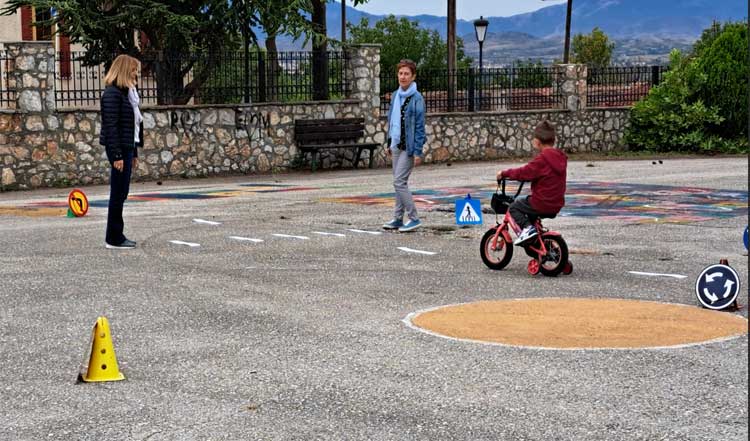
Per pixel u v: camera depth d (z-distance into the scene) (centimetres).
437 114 2831
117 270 1079
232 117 2500
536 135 1043
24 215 1608
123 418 596
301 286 989
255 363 709
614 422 577
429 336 777
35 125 2241
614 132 3130
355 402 618
